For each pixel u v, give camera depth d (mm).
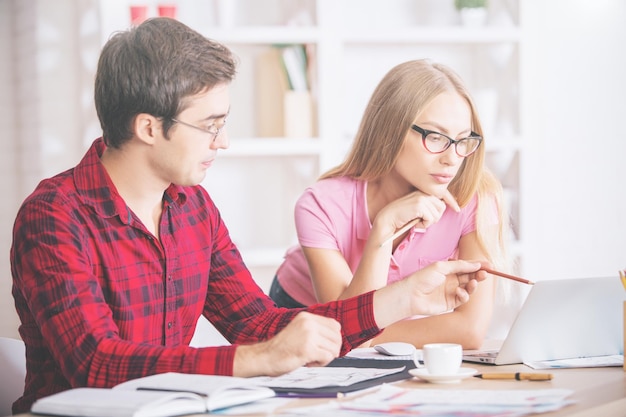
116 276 1940
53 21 4684
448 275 2066
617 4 5035
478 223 2705
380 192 2705
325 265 2645
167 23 1912
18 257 1820
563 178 5031
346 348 2023
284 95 4621
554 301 1986
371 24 4879
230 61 1927
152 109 1870
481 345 2543
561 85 4996
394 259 2666
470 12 4781
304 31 4539
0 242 5195
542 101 4832
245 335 2189
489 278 2613
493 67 4910
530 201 4812
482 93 4754
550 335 2016
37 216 1820
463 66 5000
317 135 4621
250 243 4781
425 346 1792
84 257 1834
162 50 1869
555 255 5039
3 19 5066
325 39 4559
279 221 4812
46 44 4676
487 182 2758
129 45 1894
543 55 4855
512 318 4523
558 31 4965
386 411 1443
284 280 3041
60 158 4707
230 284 2236
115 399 1456
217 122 1923
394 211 2545
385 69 4879
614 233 5109
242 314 2211
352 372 1860
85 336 1706
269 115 4676
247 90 4715
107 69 1908
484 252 2717
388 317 2016
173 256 2045
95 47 4621
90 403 1442
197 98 1880
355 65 4832
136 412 1393
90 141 4648
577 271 5078
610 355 2096
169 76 1856
